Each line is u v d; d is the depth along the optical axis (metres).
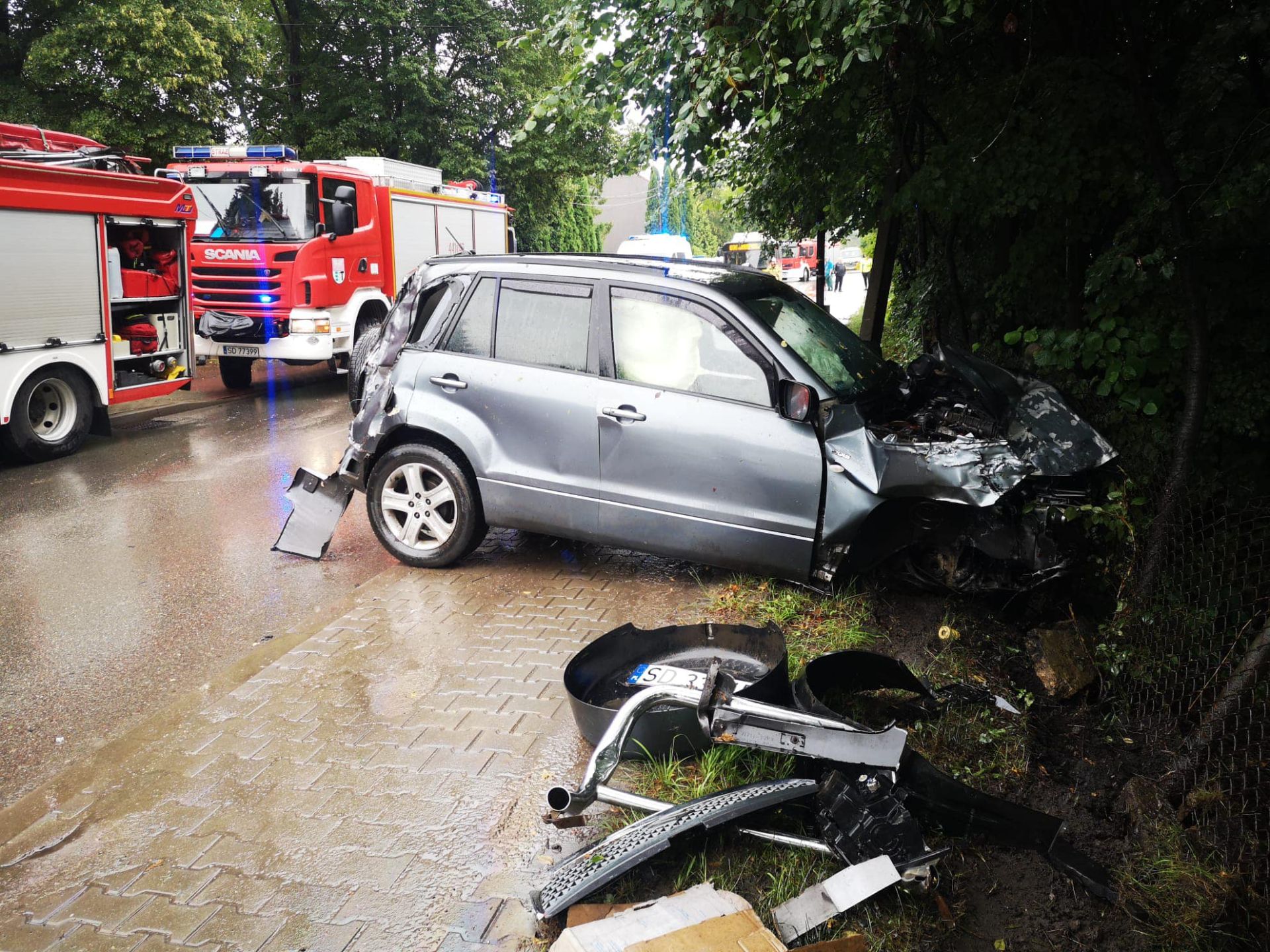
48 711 4.32
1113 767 3.75
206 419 11.62
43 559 6.38
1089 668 4.31
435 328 5.67
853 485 4.64
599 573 5.69
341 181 13.08
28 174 8.78
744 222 9.99
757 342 4.89
